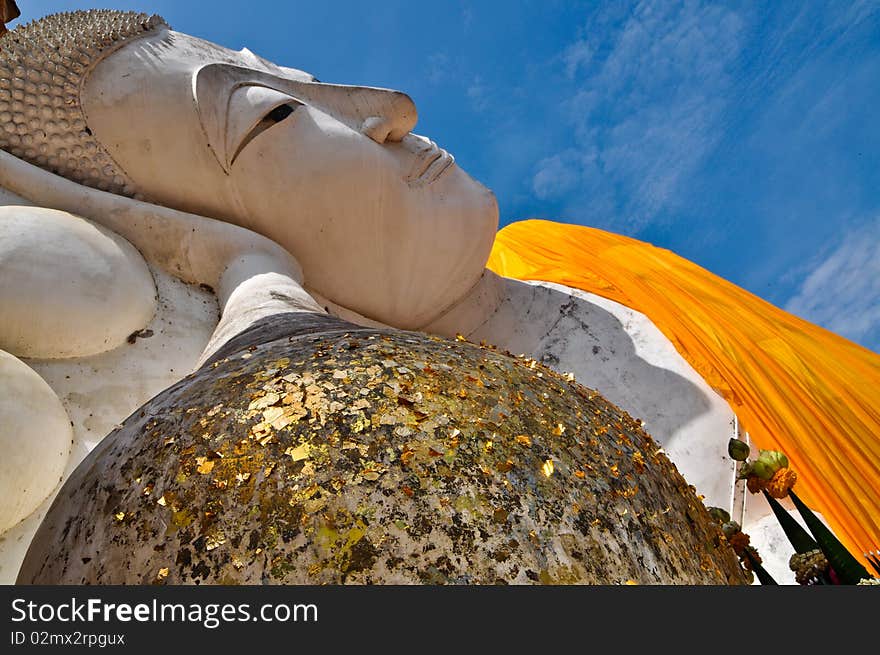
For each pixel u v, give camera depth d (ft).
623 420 8.16
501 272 26.53
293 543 5.10
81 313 13.33
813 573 8.89
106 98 17.51
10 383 10.35
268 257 17.01
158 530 5.51
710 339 19.75
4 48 17.28
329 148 18.02
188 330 15.67
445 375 6.68
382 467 5.49
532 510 5.55
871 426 16.88
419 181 19.29
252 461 5.63
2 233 13.30
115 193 17.67
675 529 6.63
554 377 8.19
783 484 10.39
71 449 11.89
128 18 18.98
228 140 17.52
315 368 6.61
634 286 22.33
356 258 18.76
